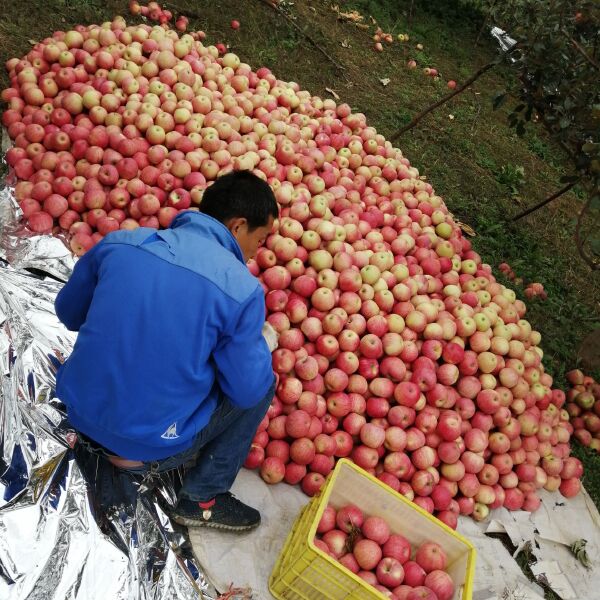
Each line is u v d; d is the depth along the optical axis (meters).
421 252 4.82
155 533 2.81
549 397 4.42
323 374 3.81
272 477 3.32
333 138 5.57
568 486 4.17
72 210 4.11
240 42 6.96
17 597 2.30
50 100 4.77
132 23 6.23
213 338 2.18
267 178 4.62
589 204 4.59
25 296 3.43
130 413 2.21
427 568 2.97
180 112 4.70
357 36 8.57
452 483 3.75
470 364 4.09
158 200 4.18
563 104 4.76
